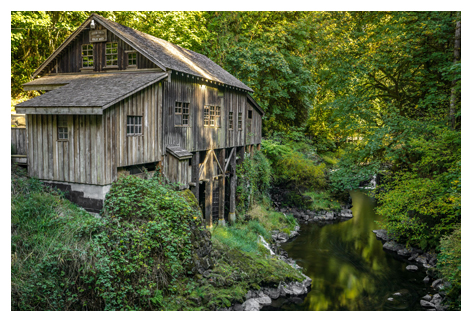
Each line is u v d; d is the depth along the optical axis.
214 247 11.89
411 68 16.56
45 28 17.16
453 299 10.38
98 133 9.88
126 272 8.22
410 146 14.98
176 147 13.05
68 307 7.56
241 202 19.00
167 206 10.26
